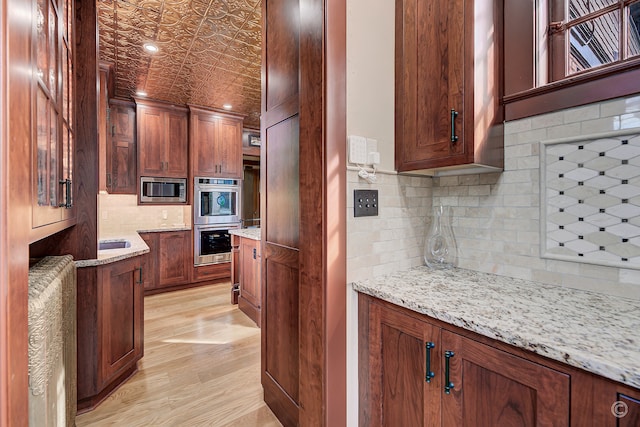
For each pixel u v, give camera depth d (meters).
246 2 2.04
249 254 3.14
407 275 1.33
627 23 1.02
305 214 1.25
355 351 1.25
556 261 1.13
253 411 1.70
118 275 1.87
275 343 1.67
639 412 0.58
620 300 0.97
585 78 1.04
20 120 0.64
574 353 0.64
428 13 1.24
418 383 1.01
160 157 4.02
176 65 2.99
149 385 1.93
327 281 1.16
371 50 1.29
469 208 1.40
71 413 1.39
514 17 1.22
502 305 0.94
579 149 1.06
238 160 4.61
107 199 3.74
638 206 0.94
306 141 1.24
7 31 0.57
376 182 1.31
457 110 1.14
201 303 3.54
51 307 0.99
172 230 3.97
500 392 0.79
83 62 1.69
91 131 1.71
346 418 1.22
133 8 2.10
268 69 1.75
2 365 0.55
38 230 0.86
